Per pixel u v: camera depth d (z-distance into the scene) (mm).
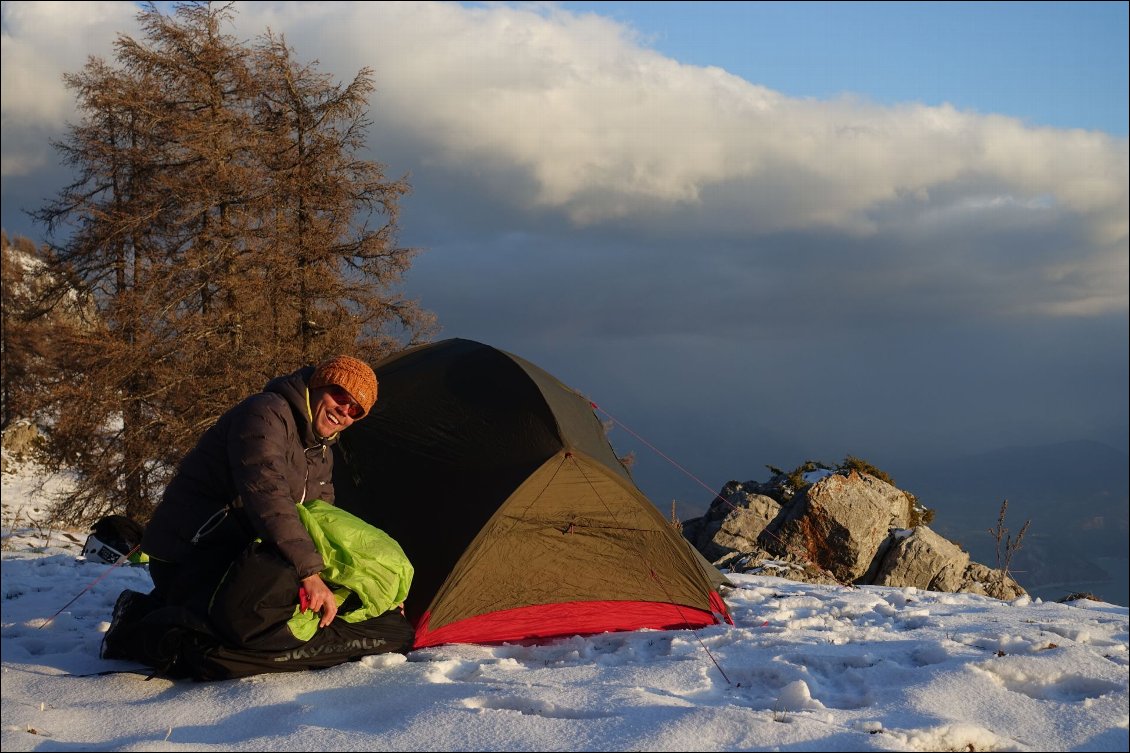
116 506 20516
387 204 22297
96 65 22469
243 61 21859
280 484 4402
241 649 4254
